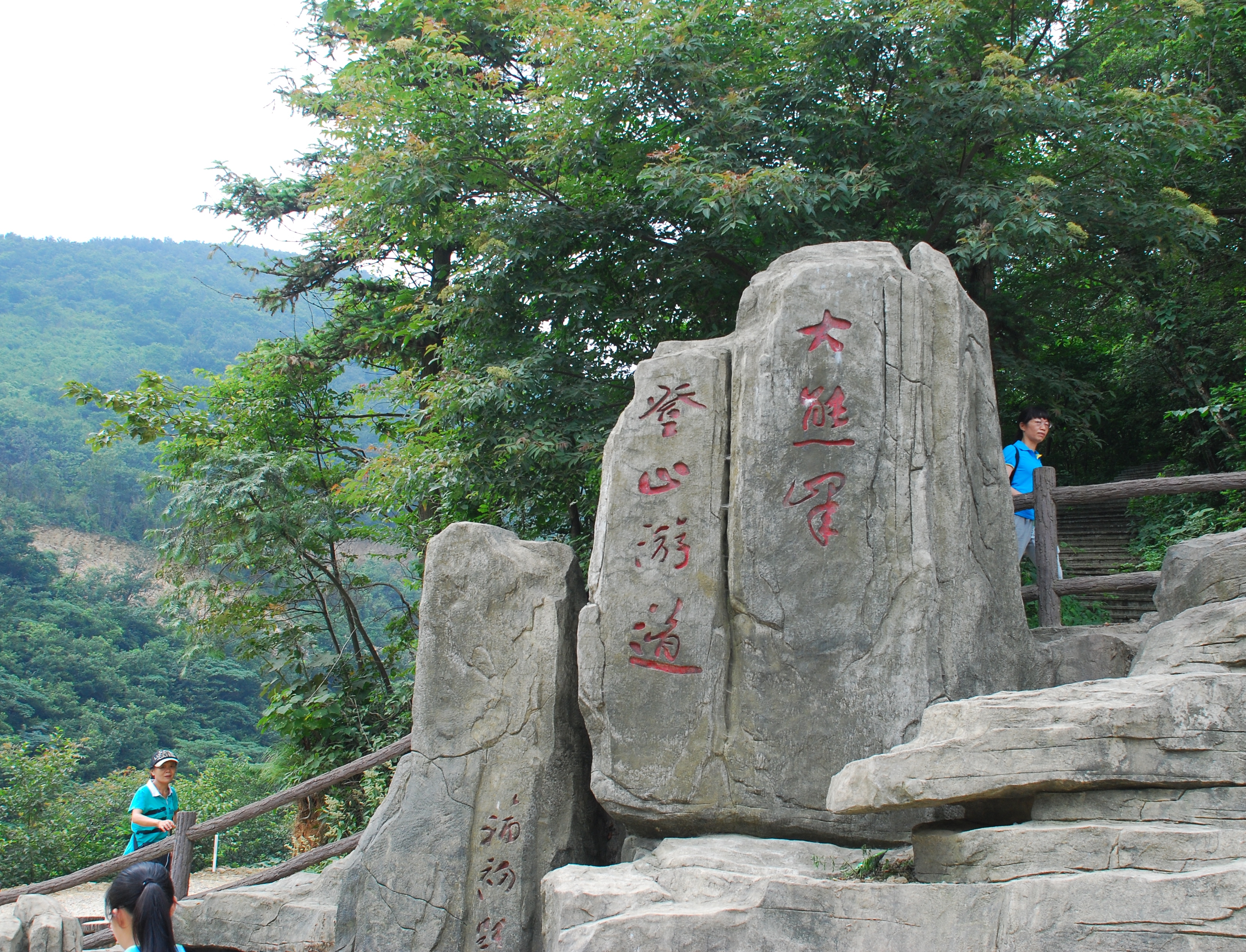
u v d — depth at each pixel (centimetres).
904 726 472
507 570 576
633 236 933
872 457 498
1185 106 833
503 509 989
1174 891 313
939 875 393
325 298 1443
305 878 630
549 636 561
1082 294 1158
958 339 512
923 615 481
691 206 816
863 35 830
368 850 546
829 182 792
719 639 506
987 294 999
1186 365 1106
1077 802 373
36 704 2858
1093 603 935
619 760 508
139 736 2861
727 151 830
